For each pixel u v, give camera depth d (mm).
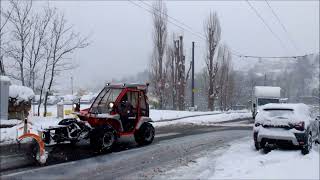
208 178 8547
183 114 30875
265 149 12602
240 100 68562
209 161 10719
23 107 18188
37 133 11047
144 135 13516
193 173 9211
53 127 10945
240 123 26062
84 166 9688
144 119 13430
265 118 12273
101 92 13078
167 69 42375
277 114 12188
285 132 11859
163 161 10680
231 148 13125
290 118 11922
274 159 10586
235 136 17047
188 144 14047
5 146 12125
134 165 10039
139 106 13367
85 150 11836
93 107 12602
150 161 10625
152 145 13523
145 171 9391
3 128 14922
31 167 9328
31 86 21453
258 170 8930
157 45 40969
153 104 40938
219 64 49031
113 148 12578
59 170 9148
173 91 42469
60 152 11352
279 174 8391
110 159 10719
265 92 30484
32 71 21297
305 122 11984
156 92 41312
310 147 12391
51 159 10344
